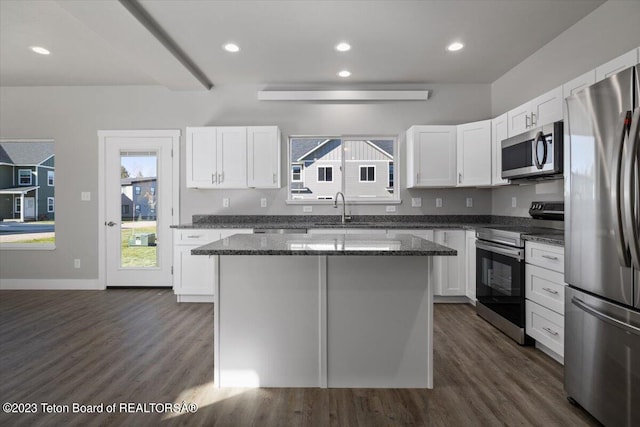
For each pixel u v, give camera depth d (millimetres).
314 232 3936
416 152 4203
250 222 4578
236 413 1831
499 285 3045
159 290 4512
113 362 2414
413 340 2094
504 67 4016
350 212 4574
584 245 1790
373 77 4316
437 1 2705
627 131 1496
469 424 1742
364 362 2100
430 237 3867
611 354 1611
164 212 4602
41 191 4766
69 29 3193
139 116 4590
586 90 1741
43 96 4613
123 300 4043
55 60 3842
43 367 2336
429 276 2078
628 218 1471
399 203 4555
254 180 4238
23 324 3197
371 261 2086
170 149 4586
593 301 1720
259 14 2875
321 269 2078
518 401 1944
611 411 1612
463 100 4543
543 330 2479
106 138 4602
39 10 2883
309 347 2105
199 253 1850
